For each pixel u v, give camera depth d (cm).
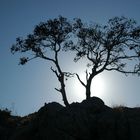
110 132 3616
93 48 5834
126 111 3769
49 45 5944
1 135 4325
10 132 4350
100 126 3669
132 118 3650
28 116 4978
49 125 3769
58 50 5891
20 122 4766
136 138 3534
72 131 3675
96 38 5862
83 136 3666
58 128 3706
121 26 5884
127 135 3575
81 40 5922
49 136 3722
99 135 3656
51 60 5828
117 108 3816
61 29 5956
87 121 3725
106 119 3684
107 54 5791
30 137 3941
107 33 5894
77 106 3959
